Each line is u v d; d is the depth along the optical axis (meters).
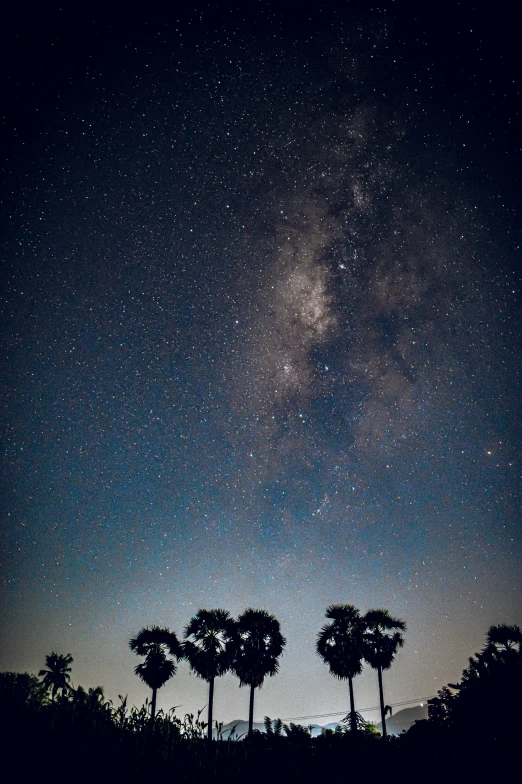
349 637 19.88
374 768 5.93
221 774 4.21
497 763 4.28
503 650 4.95
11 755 3.54
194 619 20.31
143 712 4.48
